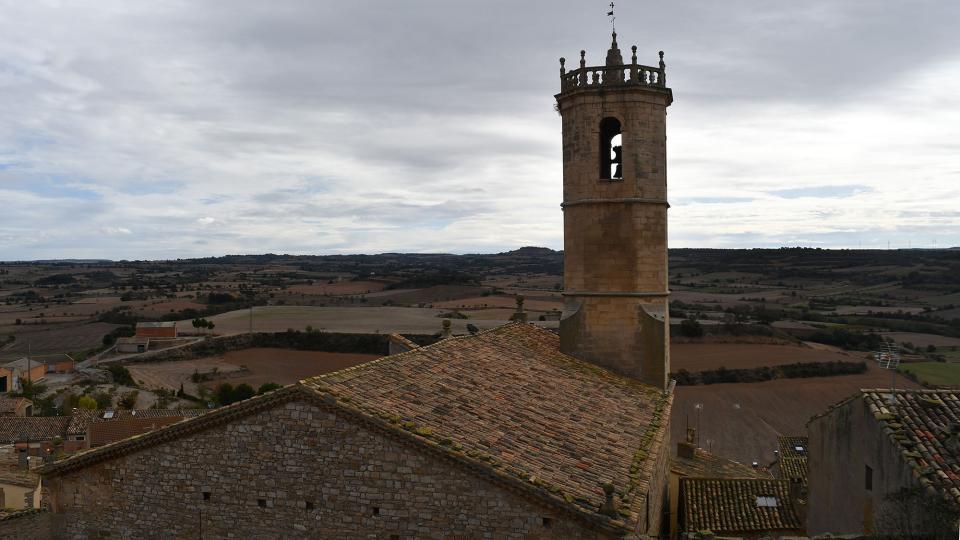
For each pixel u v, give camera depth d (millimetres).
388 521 16453
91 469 18812
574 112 30641
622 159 30172
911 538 16047
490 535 15969
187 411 71438
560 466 17812
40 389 98312
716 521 31688
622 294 30078
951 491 16578
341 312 150625
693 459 41156
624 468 19172
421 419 17688
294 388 16922
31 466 43625
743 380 81312
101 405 82375
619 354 30188
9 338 140375
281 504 17172
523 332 32094
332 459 16812
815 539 16312
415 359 22688
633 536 15086
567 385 25906
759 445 62938
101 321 155250
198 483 17844
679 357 88875
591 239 30359
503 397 21922
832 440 23516
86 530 18828
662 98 30547
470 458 15984
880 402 20469
